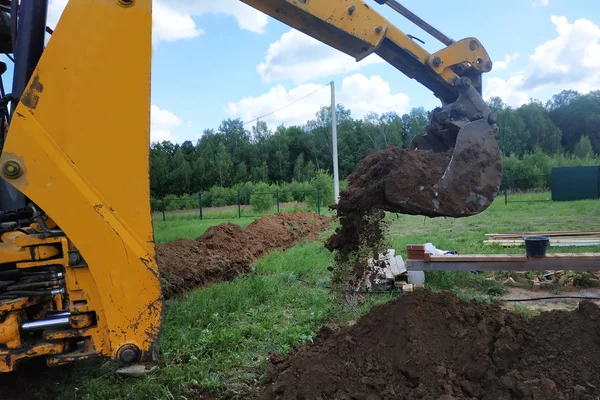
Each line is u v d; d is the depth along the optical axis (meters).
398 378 3.49
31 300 3.34
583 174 28.31
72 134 2.98
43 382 4.11
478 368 3.39
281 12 3.83
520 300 6.63
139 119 3.07
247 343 5.04
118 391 3.99
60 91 2.98
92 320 3.20
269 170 67.06
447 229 15.45
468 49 4.57
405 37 4.36
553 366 3.45
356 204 4.24
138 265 3.04
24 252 3.21
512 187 38.31
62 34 2.99
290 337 5.05
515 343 3.56
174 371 4.28
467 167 3.94
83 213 2.97
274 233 14.25
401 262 7.82
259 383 4.07
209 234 11.04
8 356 3.14
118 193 3.04
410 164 3.99
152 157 53.16
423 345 3.57
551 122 73.94
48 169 2.93
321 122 76.56
